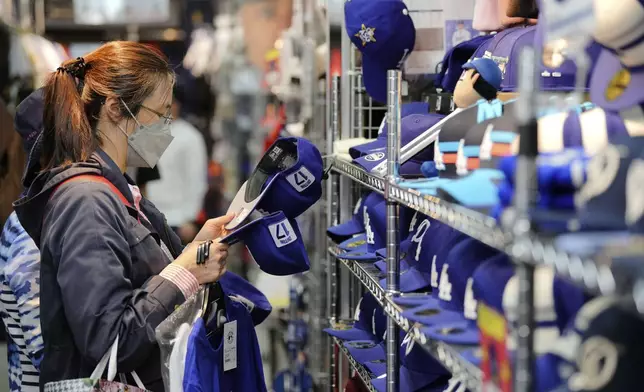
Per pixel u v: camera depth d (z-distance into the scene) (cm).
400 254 213
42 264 200
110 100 211
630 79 120
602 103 124
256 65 612
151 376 203
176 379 192
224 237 212
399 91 192
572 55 143
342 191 343
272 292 502
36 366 225
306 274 455
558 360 105
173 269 203
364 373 241
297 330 450
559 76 169
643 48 115
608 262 79
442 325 142
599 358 102
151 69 215
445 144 159
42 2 579
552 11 115
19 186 446
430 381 193
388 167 192
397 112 191
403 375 203
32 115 229
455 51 228
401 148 208
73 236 192
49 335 200
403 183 178
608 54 127
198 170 572
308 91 461
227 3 610
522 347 96
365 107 343
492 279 127
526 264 95
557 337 107
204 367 198
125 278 195
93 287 190
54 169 204
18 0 509
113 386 194
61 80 207
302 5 495
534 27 191
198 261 207
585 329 103
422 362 191
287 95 500
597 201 104
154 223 244
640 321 101
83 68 212
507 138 133
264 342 541
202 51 612
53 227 196
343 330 287
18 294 224
